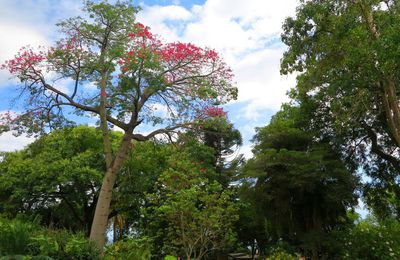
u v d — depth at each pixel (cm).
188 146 1563
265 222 2161
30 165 2325
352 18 1329
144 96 1373
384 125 1852
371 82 1351
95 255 955
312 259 1862
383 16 1283
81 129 2381
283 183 1830
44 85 1413
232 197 2180
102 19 1392
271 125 2130
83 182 2252
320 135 2025
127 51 1300
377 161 2097
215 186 1570
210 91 1361
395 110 1381
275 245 2208
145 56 1276
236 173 2538
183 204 1452
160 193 1731
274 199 1889
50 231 969
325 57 1530
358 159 2095
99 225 1306
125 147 1406
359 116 1616
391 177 2091
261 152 1934
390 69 1138
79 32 1422
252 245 2970
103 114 1396
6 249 832
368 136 1969
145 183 2147
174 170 1695
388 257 1606
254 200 1864
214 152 2409
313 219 1911
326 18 1484
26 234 859
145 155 2189
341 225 1992
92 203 2519
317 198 1905
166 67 1381
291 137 1997
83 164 2247
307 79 1689
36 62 1391
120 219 2752
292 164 1767
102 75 1405
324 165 1762
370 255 1689
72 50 1408
